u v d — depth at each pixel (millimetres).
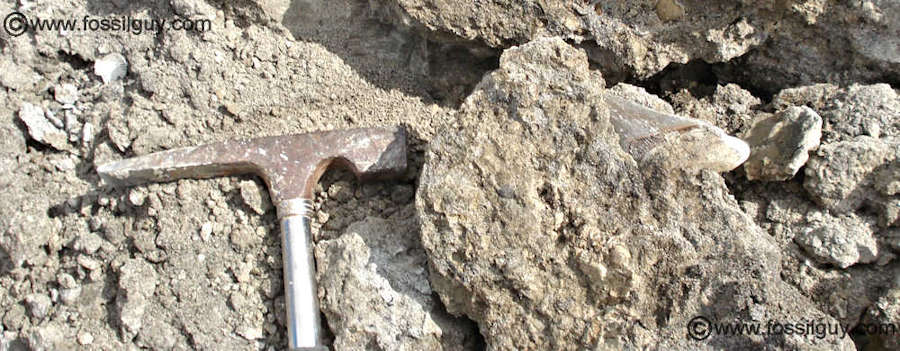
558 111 626
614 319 608
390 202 680
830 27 683
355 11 723
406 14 687
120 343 653
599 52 700
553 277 611
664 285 608
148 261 665
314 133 667
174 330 654
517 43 698
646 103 670
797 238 637
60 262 674
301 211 653
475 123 626
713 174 616
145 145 690
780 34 691
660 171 617
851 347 595
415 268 640
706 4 682
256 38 718
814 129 640
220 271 663
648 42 693
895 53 678
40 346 649
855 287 625
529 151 622
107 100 712
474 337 638
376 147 666
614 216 615
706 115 696
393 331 626
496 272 610
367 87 721
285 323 656
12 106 705
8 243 664
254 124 705
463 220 613
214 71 708
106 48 722
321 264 650
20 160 696
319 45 723
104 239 673
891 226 630
